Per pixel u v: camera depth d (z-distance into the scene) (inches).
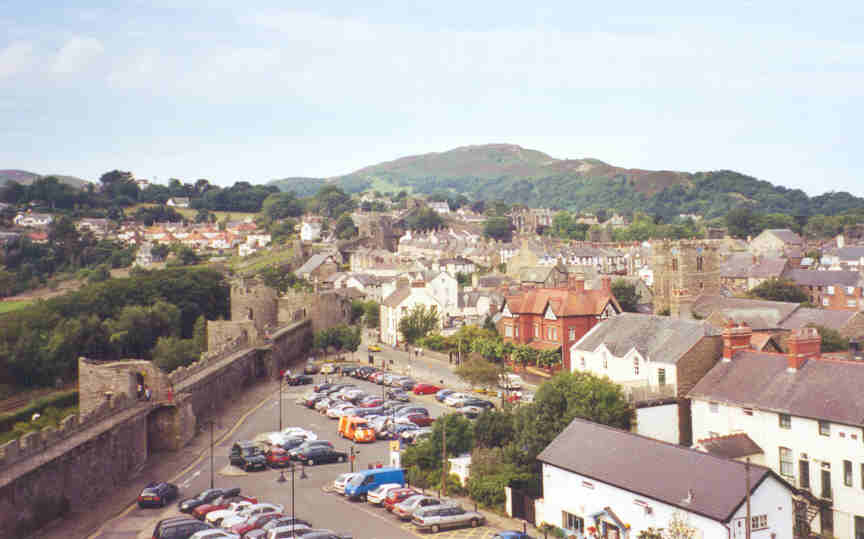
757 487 1863.9
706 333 2935.5
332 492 2541.8
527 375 4458.7
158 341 5595.5
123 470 2652.6
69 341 5649.6
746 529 1770.4
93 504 2379.4
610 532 2092.8
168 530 1984.5
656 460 2087.8
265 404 3983.8
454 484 2615.7
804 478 2348.7
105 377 2920.8
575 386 2728.8
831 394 2325.3
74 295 6717.5
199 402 3459.6
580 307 4328.3
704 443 2431.1
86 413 2536.9
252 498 2375.7
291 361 5565.9
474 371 4082.2
